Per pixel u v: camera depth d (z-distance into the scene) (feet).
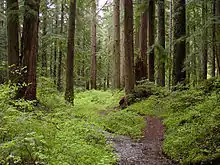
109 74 146.51
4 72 59.16
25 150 17.56
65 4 68.90
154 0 56.49
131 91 49.93
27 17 38.17
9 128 18.80
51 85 55.93
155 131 32.76
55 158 19.08
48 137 21.42
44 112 34.73
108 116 40.22
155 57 61.00
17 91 37.35
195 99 36.27
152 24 56.59
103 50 124.26
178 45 43.80
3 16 64.44
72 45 48.26
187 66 43.93
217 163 19.56
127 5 48.29
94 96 71.20
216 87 37.11
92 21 96.63
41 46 79.25
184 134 26.48
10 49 38.83
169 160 23.03
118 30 78.28
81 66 120.47
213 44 42.93
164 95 47.14
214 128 23.94
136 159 23.26
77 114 40.50
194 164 20.63
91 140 25.49
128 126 34.65
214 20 39.68
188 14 70.79
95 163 19.86
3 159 16.29
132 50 49.55
